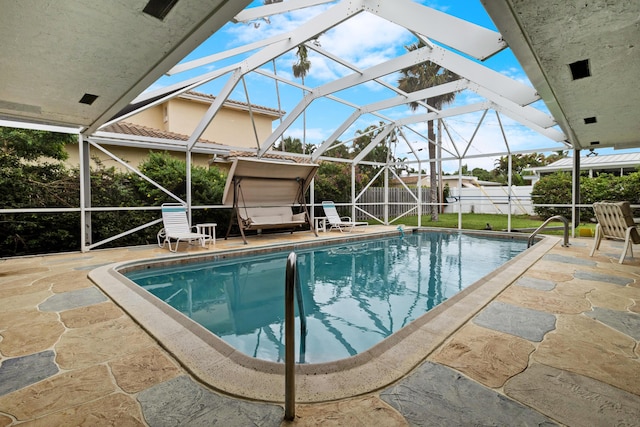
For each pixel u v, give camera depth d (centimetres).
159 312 280
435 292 432
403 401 155
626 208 477
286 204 942
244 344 281
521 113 637
